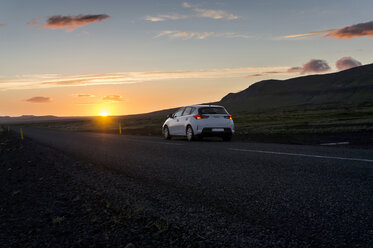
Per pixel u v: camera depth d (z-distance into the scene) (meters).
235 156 8.55
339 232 3.04
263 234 3.11
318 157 7.72
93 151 12.22
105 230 3.65
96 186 5.96
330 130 21.09
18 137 30.78
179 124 16.50
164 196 4.80
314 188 4.71
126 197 4.95
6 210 4.89
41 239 3.53
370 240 2.83
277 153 8.79
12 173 8.85
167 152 10.35
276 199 4.25
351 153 8.52
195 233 3.26
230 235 3.13
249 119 68.56
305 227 3.22
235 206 4.06
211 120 15.11
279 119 59.78
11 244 3.43
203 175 6.16
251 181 5.39
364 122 30.27
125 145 14.00
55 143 18.38
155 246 3.07
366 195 4.21
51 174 7.86
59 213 4.49
